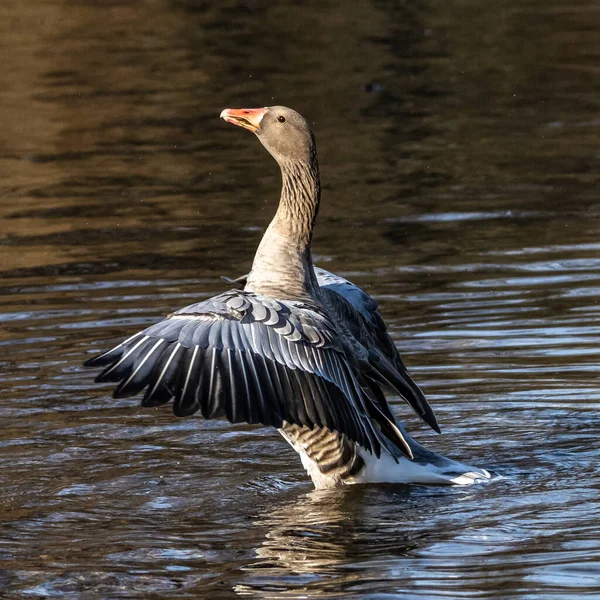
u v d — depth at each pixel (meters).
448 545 7.73
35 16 32.56
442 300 13.75
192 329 7.86
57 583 7.23
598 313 13.06
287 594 6.97
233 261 15.47
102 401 11.18
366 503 8.71
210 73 27.11
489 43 30.44
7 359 12.09
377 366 9.44
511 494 8.81
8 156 21.64
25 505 8.76
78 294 14.29
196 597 6.99
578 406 10.77
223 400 7.59
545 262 15.09
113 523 8.37
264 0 35.62
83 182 19.94
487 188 19.02
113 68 27.55
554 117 23.75
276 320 8.13
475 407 10.84
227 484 9.26
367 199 18.66
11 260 15.90
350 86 26.16
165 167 20.81
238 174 20.30
